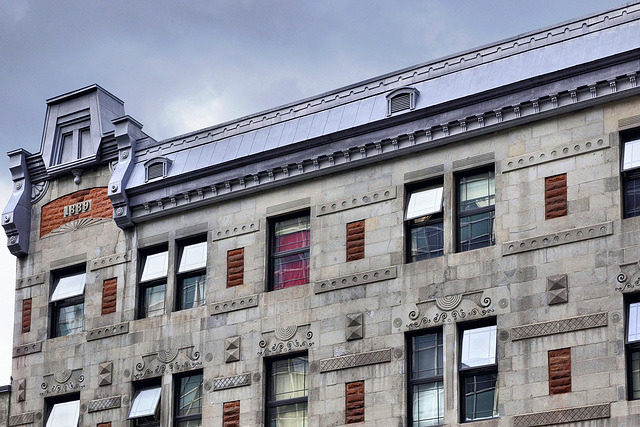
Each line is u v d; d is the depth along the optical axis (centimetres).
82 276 4622
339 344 3938
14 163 4841
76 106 4788
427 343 3822
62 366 4509
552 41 3856
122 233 4538
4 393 4616
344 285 3988
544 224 3706
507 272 3716
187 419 4194
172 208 4434
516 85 3806
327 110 4225
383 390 3816
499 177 3822
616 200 3616
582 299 3575
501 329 3675
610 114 3703
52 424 4475
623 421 3412
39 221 4772
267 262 4200
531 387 3578
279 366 4072
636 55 3641
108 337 4434
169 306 4338
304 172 4172
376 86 4156
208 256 4319
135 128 4641
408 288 3866
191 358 4222
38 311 4647
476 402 3681
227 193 4322
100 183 4666
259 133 4347
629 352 3488
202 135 4488
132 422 4288
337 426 3856
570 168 3716
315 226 4119
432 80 4038
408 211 3962
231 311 4194
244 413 4053
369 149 4056
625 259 3544
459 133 3903
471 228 3856
